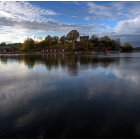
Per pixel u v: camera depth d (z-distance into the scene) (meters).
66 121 2.46
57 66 10.91
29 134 2.11
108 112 2.79
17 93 4.12
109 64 12.23
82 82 5.45
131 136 2.03
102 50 65.19
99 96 3.78
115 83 5.24
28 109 2.99
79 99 3.56
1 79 6.13
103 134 2.07
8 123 2.43
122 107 3.03
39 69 9.29
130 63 13.05
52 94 3.99
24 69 9.39
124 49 84.75
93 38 77.38
